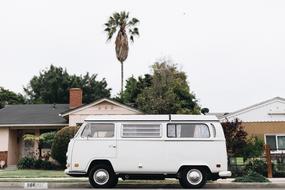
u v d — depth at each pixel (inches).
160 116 563.2
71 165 551.5
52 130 1222.3
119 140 553.9
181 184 553.3
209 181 617.0
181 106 1369.3
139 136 554.9
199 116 562.3
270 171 695.7
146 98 1331.2
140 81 1545.3
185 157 547.8
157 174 553.6
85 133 559.2
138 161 549.0
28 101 2058.3
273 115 1026.7
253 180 611.8
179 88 1453.0
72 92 1236.5
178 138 552.1
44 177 685.9
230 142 757.9
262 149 775.7
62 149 920.9
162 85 1390.3
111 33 1523.1
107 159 550.6
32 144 1215.6
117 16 1524.4
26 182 602.2
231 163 712.4
